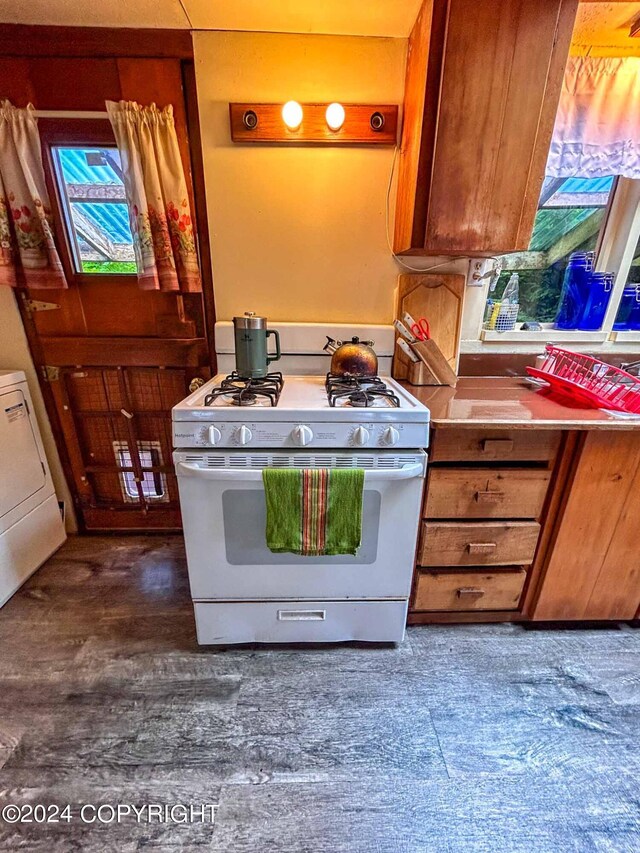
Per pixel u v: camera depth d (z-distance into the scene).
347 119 1.44
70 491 2.00
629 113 1.49
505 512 1.34
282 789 1.02
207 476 1.12
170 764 1.07
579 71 1.45
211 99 1.44
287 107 1.39
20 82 1.42
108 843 0.92
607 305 1.81
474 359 1.81
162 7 1.26
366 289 1.68
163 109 1.44
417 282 1.66
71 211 1.59
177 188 1.51
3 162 1.44
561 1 1.07
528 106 1.16
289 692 1.27
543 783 1.04
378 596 1.33
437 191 1.24
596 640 1.48
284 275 1.66
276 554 1.25
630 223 1.70
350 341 1.55
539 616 1.48
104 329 1.74
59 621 1.52
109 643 1.43
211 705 1.22
